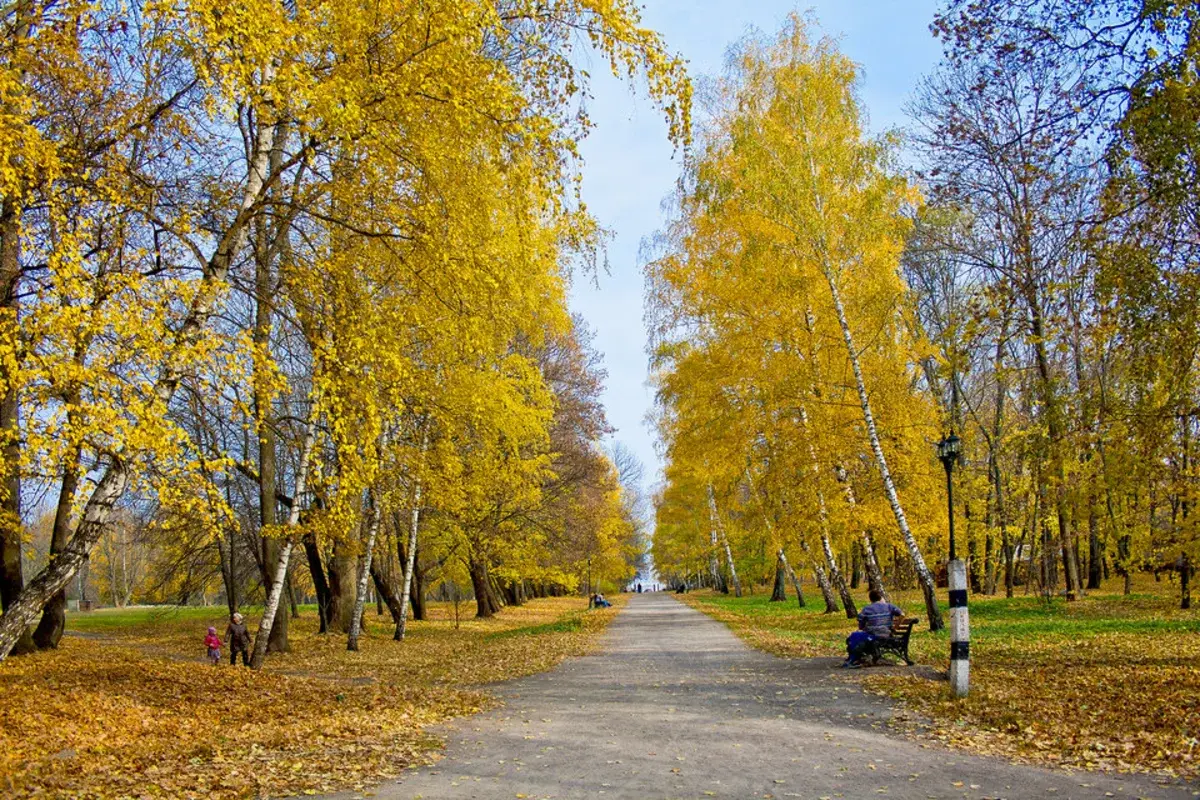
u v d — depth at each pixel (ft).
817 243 54.85
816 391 61.41
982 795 18.17
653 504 249.75
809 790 18.90
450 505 58.34
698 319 73.36
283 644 67.62
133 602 219.00
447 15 27.89
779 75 57.67
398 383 34.37
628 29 29.19
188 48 26.99
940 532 64.13
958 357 38.86
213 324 37.55
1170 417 35.99
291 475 83.61
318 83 26.84
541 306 53.01
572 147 31.68
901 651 43.50
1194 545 51.34
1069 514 46.50
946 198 48.98
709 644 62.44
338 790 19.48
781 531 71.72
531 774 21.01
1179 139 29.45
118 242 29.37
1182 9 28.43
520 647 66.49
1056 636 53.01
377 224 32.91
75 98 30.66
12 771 20.77
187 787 19.77
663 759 22.52
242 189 32.76
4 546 57.67
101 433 24.18
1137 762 20.66
